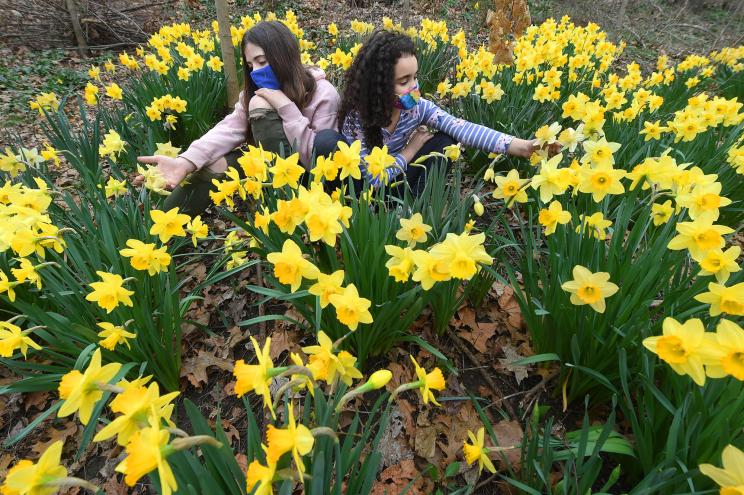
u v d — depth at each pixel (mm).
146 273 1719
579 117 2264
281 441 711
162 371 1696
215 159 2490
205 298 2219
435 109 2402
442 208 1904
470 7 9367
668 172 1347
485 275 1942
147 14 7785
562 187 1432
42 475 707
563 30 5746
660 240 1318
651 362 1208
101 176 2480
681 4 10578
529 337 1909
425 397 952
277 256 1153
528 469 1229
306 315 1644
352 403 1670
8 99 5199
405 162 2111
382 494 1424
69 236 1806
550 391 1676
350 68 2314
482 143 2230
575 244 1497
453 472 1353
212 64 3969
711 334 857
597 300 1194
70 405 796
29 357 1902
